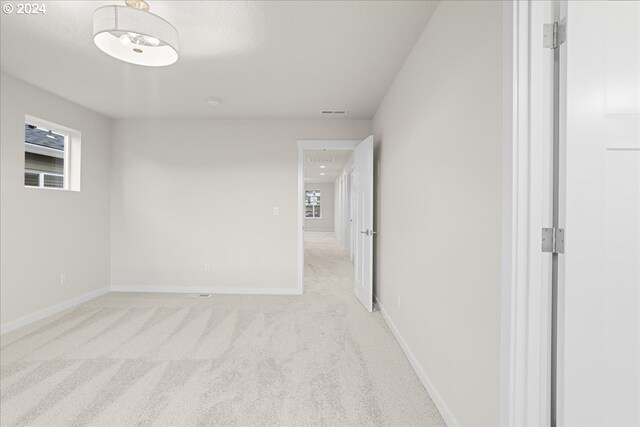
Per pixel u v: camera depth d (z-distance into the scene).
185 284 4.66
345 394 2.13
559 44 1.18
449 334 1.82
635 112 1.15
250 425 1.82
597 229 1.15
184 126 4.64
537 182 1.19
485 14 1.42
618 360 1.16
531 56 1.19
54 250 3.70
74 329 3.19
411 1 1.99
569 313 1.14
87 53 2.70
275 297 4.43
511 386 1.21
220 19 2.21
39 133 3.70
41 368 2.41
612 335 1.15
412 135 2.55
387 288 3.45
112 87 3.44
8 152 3.15
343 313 3.74
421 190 2.32
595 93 1.15
